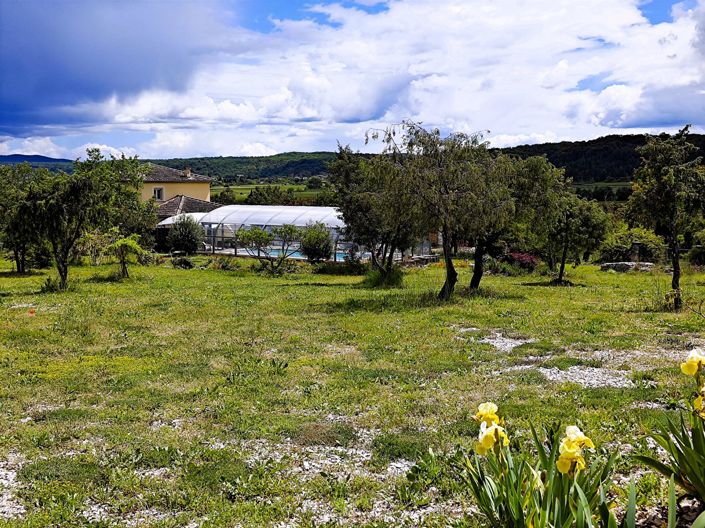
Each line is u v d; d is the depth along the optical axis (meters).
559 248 31.45
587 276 35.06
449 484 6.30
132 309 20.39
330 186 33.66
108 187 27.06
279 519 5.80
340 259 44.59
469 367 11.77
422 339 14.69
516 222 24.16
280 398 9.77
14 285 29.12
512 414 8.63
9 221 27.23
